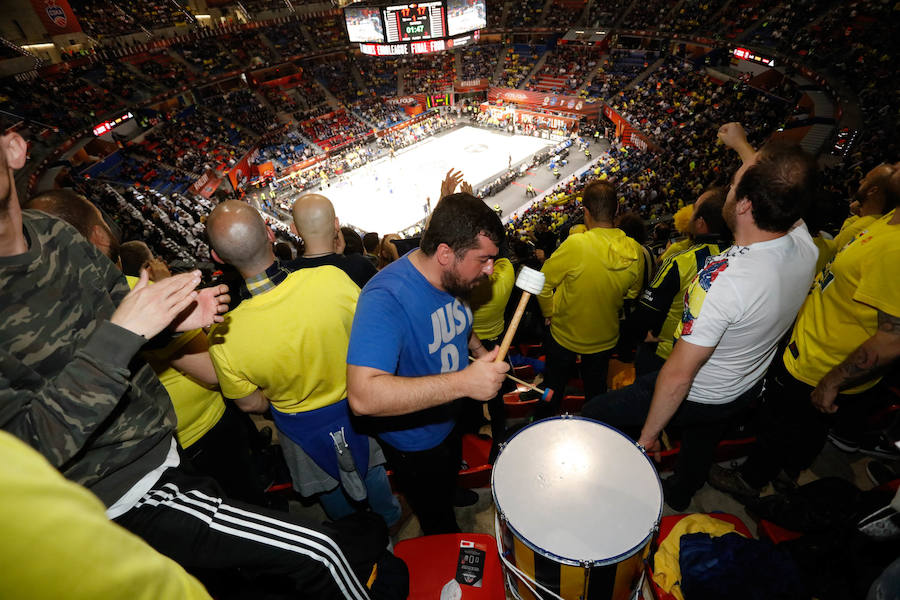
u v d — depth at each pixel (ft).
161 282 4.63
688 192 75.46
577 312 11.55
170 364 8.22
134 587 1.90
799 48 99.45
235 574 7.91
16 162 4.35
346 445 8.03
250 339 7.18
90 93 106.32
